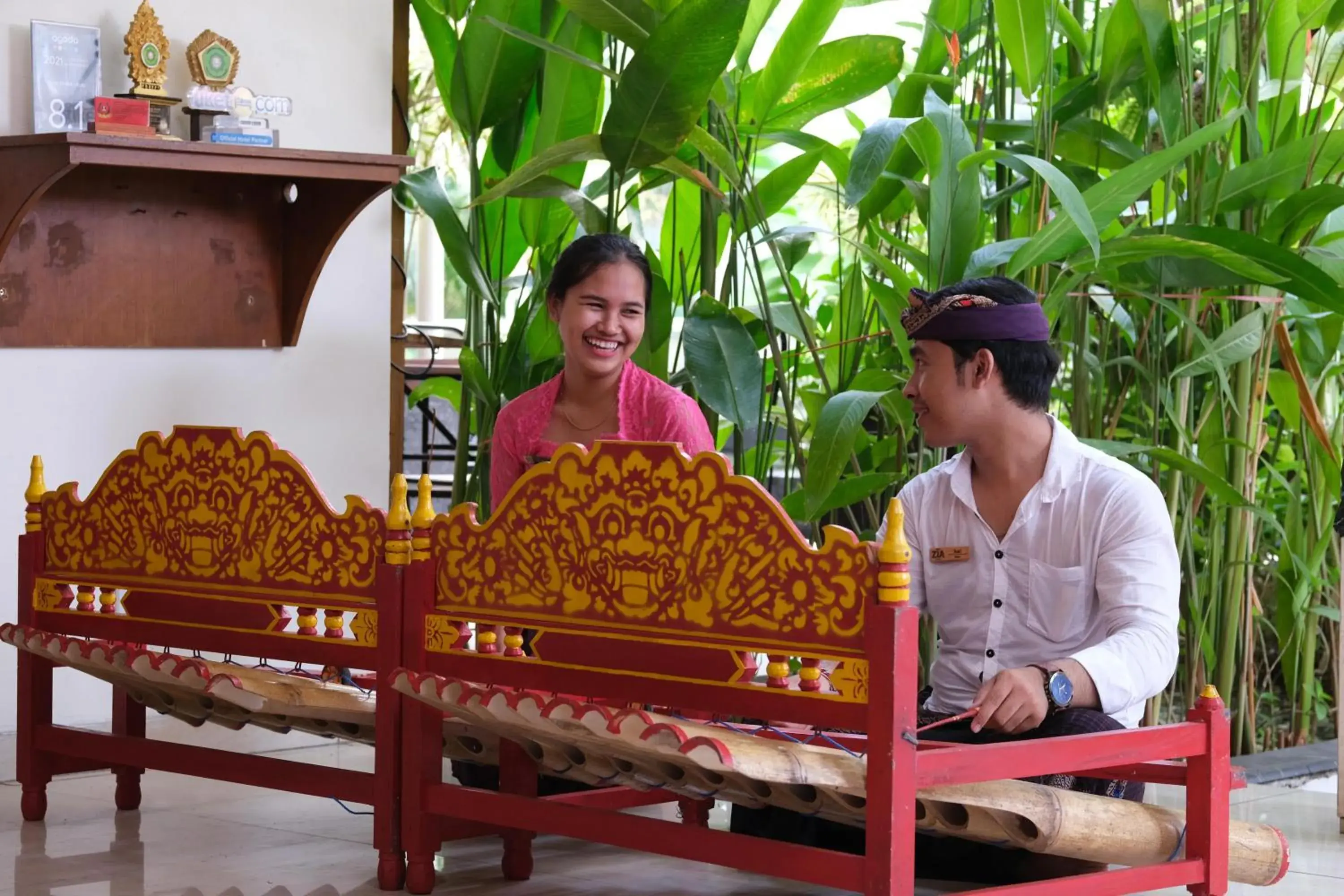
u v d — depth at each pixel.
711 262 4.41
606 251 3.38
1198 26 4.42
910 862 2.22
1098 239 3.46
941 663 2.99
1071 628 2.83
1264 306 4.29
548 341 4.43
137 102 3.78
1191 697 4.43
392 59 4.53
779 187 4.54
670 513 2.47
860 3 4.83
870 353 4.71
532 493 2.64
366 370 4.52
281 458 2.95
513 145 4.71
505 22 4.38
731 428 5.41
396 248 4.75
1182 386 4.29
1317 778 4.23
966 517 2.93
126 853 3.10
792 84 4.40
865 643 2.24
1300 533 4.81
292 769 2.97
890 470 4.51
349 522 2.87
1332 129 4.18
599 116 4.64
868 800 2.22
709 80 3.84
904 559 2.22
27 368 3.95
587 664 2.57
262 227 4.32
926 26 4.53
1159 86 4.19
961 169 3.69
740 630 2.39
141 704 3.45
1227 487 3.94
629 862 3.14
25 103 3.90
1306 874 3.09
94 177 4.01
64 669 4.03
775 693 2.34
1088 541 2.80
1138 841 2.56
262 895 2.79
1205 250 3.64
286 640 2.95
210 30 4.13
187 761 3.12
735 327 4.05
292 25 4.34
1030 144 4.35
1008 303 2.80
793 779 2.24
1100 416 4.28
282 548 2.96
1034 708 2.49
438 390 4.94
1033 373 2.82
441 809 2.77
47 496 3.31
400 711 2.82
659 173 4.58
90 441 4.05
